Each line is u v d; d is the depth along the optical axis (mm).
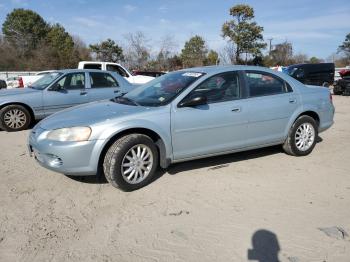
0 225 3752
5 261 3137
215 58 44062
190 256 3199
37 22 61344
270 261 3117
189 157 4996
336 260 3127
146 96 5270
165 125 4699
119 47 42094
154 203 4262
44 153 4461
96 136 4348
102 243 3414
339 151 6406
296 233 3555
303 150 6008
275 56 49781
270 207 4129
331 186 4746
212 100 5094
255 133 5469
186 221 3818
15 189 4703
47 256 3209
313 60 57531
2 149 6781
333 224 3729
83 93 9211
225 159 5852
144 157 4641
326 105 6230
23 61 45906
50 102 8852
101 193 4555
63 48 53188
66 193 4566
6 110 8492
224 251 3266
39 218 3906
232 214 3965
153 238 3494
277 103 5617
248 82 5453
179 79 5312
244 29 37750
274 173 5238
